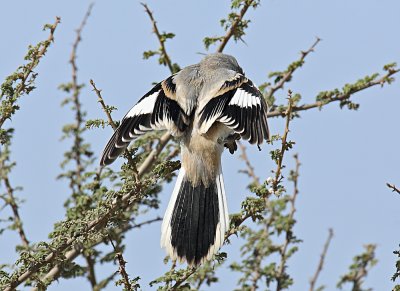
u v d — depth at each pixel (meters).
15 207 13.11
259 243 11.84
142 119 11.80
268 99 14.45
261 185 11.23
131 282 10.92
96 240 11.92
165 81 12.30
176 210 11.59
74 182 13.77
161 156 14.15
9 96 11.91
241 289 11.88
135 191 11.37
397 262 10.89
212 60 12.77
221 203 11.57
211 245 11.33
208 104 11.67
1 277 11.20
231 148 12.64
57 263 11.42
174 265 11.59
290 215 12.02
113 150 11.48
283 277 11.91
